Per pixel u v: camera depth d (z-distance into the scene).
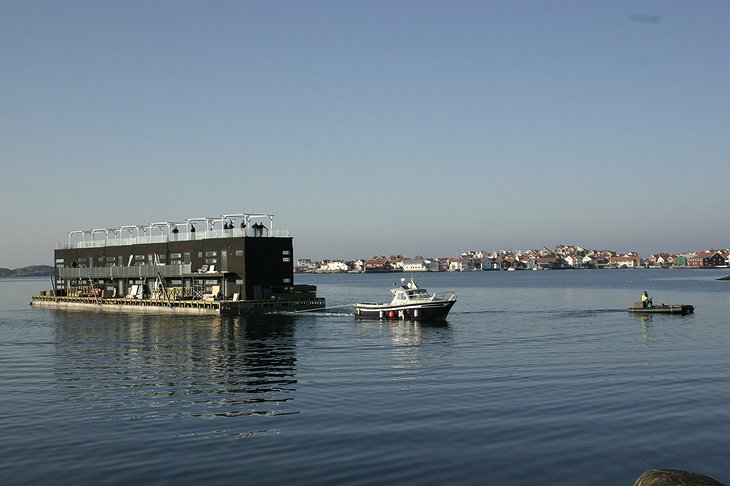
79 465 21.33
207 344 51.81
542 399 29.11
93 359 44.22
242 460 21.58
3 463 21.59
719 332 55.28
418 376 35.53
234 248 84.88
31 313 91.38
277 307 82.62
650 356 41.72
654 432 23.91
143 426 25.78
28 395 31.97
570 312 79.94
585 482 19.42
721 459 21.12
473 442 23.00
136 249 100.94
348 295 149.62
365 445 22.88
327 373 37.22
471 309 87.75
